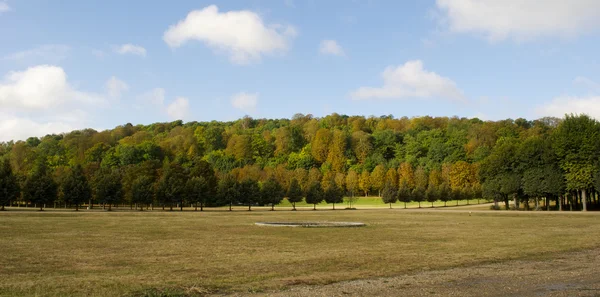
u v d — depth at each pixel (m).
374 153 191.12
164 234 43.09
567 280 20.92
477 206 129.38
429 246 34.00
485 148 164.88
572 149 95.38
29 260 26.31
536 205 107.81
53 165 167.50
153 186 113.62
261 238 39.84
